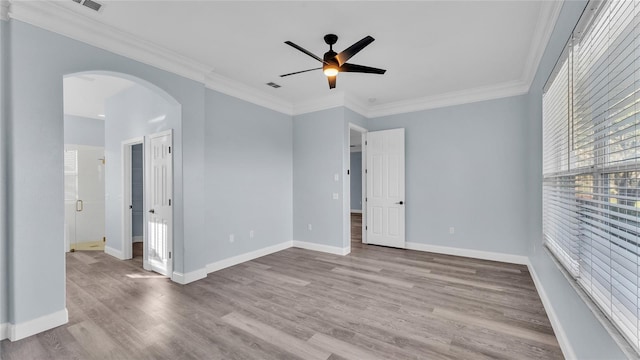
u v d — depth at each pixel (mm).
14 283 2238
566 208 1989
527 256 4066
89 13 2457
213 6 2367
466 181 4547
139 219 6105
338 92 4598
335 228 4797
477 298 2965
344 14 2473
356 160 11703
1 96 2250
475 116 4465
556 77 2336
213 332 2354
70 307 2824
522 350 2072
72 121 5742
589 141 1619
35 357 2041
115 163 4762
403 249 5047
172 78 3314
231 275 3742
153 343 2201
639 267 1053
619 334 1179
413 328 2391
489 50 3117
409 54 3225
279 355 2043
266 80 4062
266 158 4789
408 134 5078
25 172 2291
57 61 2447
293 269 3982
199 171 3615
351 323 2482
